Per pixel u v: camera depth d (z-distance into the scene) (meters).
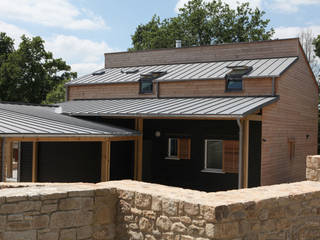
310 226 6.39
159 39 39.38
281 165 16.61
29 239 5.45
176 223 5.18
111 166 15.52
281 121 16.56
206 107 13.91
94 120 16.14
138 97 20.27
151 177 15.98
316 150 22.84
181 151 15.23
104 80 21.89
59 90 36.53
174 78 18.97
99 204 6.12
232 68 18.22
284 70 16.48
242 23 38.47
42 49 40.25
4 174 10.24
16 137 10.58
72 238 5.84
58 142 16.16
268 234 5.45
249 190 6.20
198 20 38.94
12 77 37.50
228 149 14.02
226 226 4.78
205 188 14.61
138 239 5.83
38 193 5.57
